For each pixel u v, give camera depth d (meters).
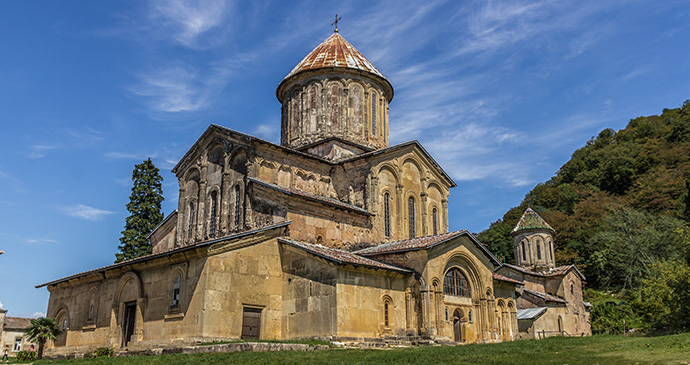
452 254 27.84
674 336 24.00
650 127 116.81
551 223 92.38
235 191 29.31
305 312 24.16
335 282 23.08
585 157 117.31
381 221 31.72
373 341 23.30
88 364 19.25
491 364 15.61
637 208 87.69
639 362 15.02
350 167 32.88
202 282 22.88
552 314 44.31
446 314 27.06
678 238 41.09
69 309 32.94
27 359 32.97
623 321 51.88
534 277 47.94
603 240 78.88
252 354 18.06
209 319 22.50
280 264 25.91
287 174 30.77
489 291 29.78
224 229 29.06
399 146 33.06
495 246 95.38
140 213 49.72
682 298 35.69
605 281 76.75
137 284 26.94
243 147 29.38
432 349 20.64
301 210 27.58
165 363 17.23
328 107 35.50
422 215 34.25
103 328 28.83
